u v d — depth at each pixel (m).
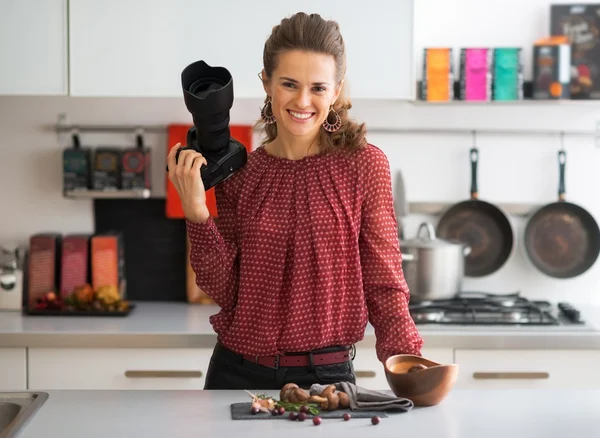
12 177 3.45
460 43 3.44
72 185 3.37
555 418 1.75
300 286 2.02
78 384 2.94
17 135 3.44
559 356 2.95
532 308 3.16
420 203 3.47
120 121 3.45
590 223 3.46
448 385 1.81
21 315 3.19
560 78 3.25
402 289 2.02
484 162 3.48
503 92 3.25
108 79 3.06
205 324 3.05
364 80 3.07
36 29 3.05
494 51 3.25
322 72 1.92
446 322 3.02
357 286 2.03
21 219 3.46
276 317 2.03
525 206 3.46
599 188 3.49
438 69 3.25
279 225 2.03
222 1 3.04
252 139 3.43
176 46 3.05
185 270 3.51
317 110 1.96
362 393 1.84
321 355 2.04
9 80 3.06
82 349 2.92
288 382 2.04
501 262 3.48
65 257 3.30
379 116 3.47
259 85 3.07
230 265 2.06
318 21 1.94
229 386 2.07
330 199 2.02
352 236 2.03
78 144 3.40
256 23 3.05
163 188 3.47
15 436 1.63
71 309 3.20
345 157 2.04
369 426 1.69
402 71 3.06
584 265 3.48
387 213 2.04
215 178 2.01
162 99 3.44
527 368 2.95
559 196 3.44
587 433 1.65
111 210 3.49
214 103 1.86
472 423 1.71
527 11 3.43
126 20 3.05
